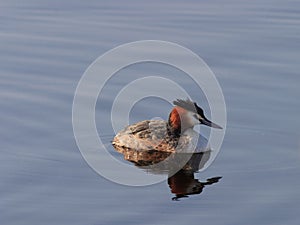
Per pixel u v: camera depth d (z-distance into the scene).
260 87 23.03
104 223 15.23
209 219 15.44
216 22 29.00
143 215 15.62
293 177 17.53
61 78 23.91
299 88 22.88
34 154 18.80
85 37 27.42
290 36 27.25
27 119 20.94
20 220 15.34
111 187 17.02
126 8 30.98
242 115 21.31
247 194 16.66
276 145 19.47
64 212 15.72
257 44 26.48
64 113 21.42
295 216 15.52
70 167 18.11
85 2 31.80
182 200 16.38
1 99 22.27
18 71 24.41
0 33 27.70
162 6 31.27
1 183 17.06
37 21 29.16
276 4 31.36
